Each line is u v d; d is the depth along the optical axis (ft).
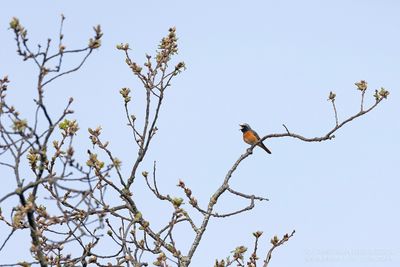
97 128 46.47
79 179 32.40
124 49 49.78
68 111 33.71
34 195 35.19
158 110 47.91
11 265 35.53
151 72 49.44
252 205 45.75
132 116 47.96
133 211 43.93
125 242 38.86
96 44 33.40
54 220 38.45
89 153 40.65
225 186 47.75
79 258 39.47
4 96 37.17
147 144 46.80
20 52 32.40
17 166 34.01
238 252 41.78
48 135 33.71
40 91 32.65
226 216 45.60
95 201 40.27
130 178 45.29
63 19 33.06
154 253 41.27
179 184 46.62
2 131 32.99
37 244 36.42
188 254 44.29
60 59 32.94
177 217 40.73
